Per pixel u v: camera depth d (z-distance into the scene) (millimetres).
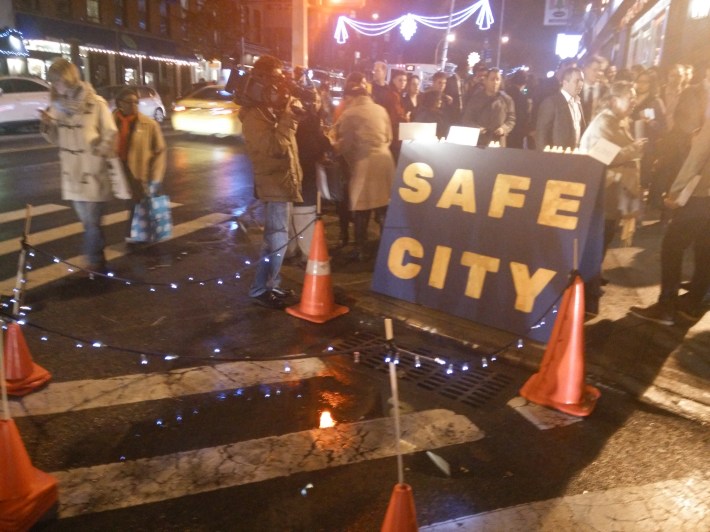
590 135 5688
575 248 4047
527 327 5051
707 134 4930
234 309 5707
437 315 5500
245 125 5301
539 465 3490
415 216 5781
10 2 27812
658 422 3969
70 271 6559
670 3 12656
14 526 2811
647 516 3074
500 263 5254
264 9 40062
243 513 3039
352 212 7391
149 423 3807
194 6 40938
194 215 9422
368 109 6797
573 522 3018
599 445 3703
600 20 27156
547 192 5094
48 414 3869
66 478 3258
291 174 5422
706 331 5238
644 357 4770
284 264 6961
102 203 6328
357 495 3189
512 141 10852
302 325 5379
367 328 5332
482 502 3154
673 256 5277
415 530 2320
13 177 11891
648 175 9391
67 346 4824
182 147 17250
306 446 3605
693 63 11492
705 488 3309
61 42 30625
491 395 4309
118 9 35188
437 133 9477
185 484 3240
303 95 6309
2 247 7371
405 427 3848
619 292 6113
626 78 7645
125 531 2902
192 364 4602
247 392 4227
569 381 4070
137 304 5754
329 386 4352
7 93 18453
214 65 36562
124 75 35562
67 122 6004
